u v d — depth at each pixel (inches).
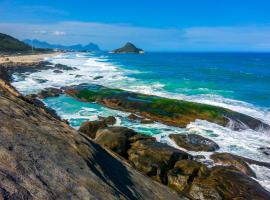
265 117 1143.6
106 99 1339.8
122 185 343.6
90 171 308.3
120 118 1131.9
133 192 344.8
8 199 193.6
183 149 824.3
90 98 1409.9
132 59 5708.7
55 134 363.6
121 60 5172.2
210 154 791.7
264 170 707.4
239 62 5462.6
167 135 947.3
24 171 238.8
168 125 1070.4
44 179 243.8
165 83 1995.6
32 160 262.2
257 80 2375.7
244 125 1039.0
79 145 367.6
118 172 384.2
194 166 631.8
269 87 1968.5
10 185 209.8
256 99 1507.1
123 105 1267.2
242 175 614.5
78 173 286.4
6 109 374.6
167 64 4347.9
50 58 4704.7
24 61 3297.2
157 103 1237.1
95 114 1189.7
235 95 1615.4
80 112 1219.9
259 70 3508.9
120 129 798.5
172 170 631.2
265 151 835.4
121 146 697.6
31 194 213.9
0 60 3149.6
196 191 568.4
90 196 256.4
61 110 1249.4
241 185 569.6
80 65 3535.9
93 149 391.2
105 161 386.3
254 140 922.7
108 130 770.2
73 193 247.4
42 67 2864.2
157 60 5575.8
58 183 249.6
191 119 1104.2
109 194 282.5
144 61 5078.7
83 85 1697.8
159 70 3137.3
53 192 232.2
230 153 789.9
